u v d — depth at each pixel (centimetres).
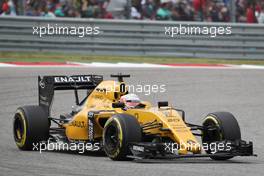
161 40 5819
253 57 5962
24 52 5662
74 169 2139
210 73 5153
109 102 2594
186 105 4012
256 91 4531
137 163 2281
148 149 2227
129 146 2284
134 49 5791
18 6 5978
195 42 5859
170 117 2367
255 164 2333
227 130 2381
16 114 2714
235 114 3772
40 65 5228
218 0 6400
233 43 5922
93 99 2684
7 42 5628
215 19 6341
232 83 4781
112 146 2350
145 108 2500
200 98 4225
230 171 2128
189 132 2322
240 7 6431
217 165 2272
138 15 6238
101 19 5725
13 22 5628
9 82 4528
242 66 5612
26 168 2169
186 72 5150
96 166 2206
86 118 2556
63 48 5691
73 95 4309
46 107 2805
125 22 5756
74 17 6088
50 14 6019
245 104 4084
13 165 2241
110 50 5750
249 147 2341
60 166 2209
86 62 5469
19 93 4191
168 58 5828
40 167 2189
